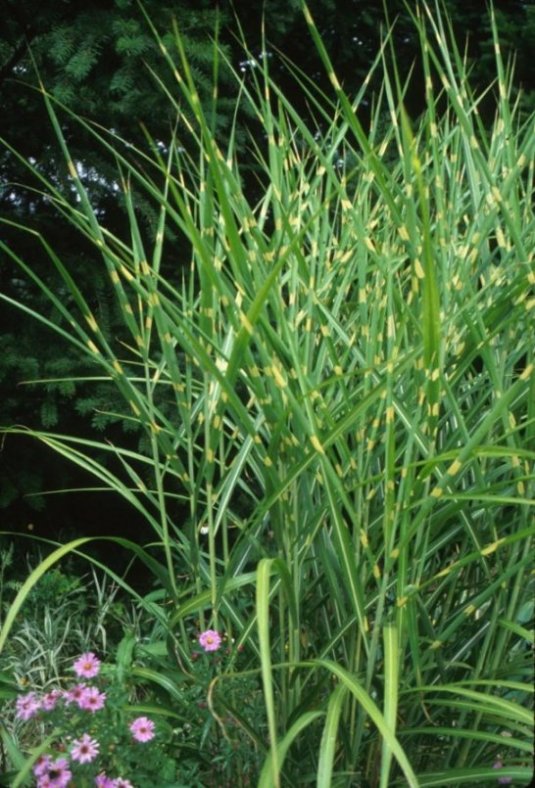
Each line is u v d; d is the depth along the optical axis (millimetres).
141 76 4082
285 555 2547
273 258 2549
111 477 2652
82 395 4492
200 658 2633
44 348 4422
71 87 4133
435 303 2252
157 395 4293
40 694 3291
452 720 2592
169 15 4137
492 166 2719
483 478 2510
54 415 4238
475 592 2688
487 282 2721
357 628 2539
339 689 2326
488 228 2570
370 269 2758
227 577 2547
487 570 2564
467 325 2484
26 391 4402
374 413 2592
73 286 2562
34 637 3875
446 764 2590
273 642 2650
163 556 4711
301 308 2762
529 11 4891
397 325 2623
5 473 4469
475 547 2541
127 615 4059
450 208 2754
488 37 5234
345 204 2586
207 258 2379
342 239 2740
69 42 4055
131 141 4500
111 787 2502
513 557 2535
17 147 4543
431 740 2637
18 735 3330
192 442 2604
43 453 4590
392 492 2355
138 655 2965
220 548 4047
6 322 4523
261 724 2578
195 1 4531
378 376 2535
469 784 2592
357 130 2412
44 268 4453
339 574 2598
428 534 2473
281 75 5117
